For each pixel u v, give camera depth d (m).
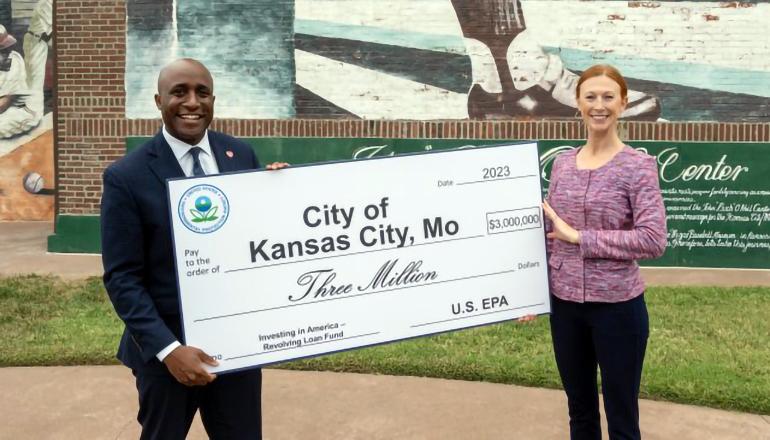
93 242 9.86
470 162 3.25
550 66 9.39
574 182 3.06
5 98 14.04
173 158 2.78
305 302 3.00
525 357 5.33
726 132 9.19
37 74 14.01
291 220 2.97
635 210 2.92
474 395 4.68
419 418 4.32
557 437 4.05
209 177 2.80
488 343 5.70
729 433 4.09
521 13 9.38
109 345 5.61
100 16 9.71
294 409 4.46
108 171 2.65
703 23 9.19
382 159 3.13
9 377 5.00
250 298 2.90
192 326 2.79
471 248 3.26
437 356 5.34
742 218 9.21
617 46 9.30
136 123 9.77
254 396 2.98
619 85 3.00
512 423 4.24
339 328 3.07
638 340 2.99
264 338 2.93
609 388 3.03
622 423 3.05
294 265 2.98
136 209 2.64
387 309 3.15
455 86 9.52
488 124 9.48
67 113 9.83
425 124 9.58
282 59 9.66
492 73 9.47
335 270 3.06
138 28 9.69
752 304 6.97
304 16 9.61
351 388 4.82
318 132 9.68
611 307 2.97
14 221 14.18
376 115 9.63
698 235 9.27
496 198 3.28
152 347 2.54
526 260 3.32
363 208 3.10
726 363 5.14
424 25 9.51
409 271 3.18
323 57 9.62
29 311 6.69
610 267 2.96
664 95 9.30
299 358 3.01
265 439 4.04
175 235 2.73
